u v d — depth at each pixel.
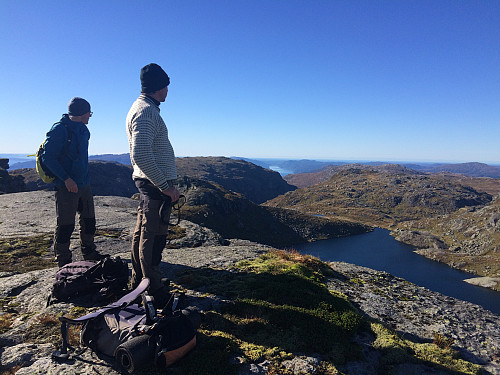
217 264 7.11
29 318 4.41
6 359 3.44
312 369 3.63
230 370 3.41
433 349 4.60
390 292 6.99
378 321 5.37
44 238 9.20
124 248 8.95
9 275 6.50
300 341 4.14
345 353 4.06
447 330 5.38
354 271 8.24
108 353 3.36
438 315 6.02
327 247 190.12
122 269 5.15
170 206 4.27
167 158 4.31
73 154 5.41
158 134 4.17
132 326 3.34
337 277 7.53
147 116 3.95
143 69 4.23
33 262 7.41
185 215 175.38
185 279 5.91
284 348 3.98
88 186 5.90
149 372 3.28
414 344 4.73
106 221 11.68
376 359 4.13
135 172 4.46
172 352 3.24
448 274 151.38
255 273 6.47
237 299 5.05
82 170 5.58
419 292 7.33
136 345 3.08
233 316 4.57
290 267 6.98
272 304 4.95
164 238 4.42
